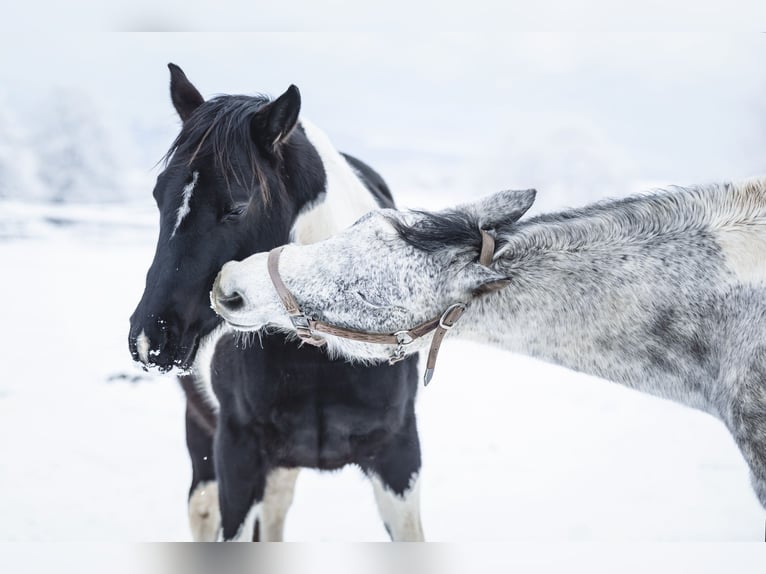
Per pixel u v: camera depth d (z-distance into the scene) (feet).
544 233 6.43
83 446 16.51
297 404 8.43
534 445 17.08
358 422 8.53
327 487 14.85
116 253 40.88
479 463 15.94
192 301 7.66
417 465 8.91
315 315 6.35
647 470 15.72
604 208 6.58
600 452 16.75
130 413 18.71
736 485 15.01
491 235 6.44
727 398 6.26
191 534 11.49
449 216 6.47
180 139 7.97
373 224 6.42
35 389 20.20
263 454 8.69
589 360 6.61
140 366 7.63
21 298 30.27
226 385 8.68
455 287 6.25
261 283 6.42
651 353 6.48
